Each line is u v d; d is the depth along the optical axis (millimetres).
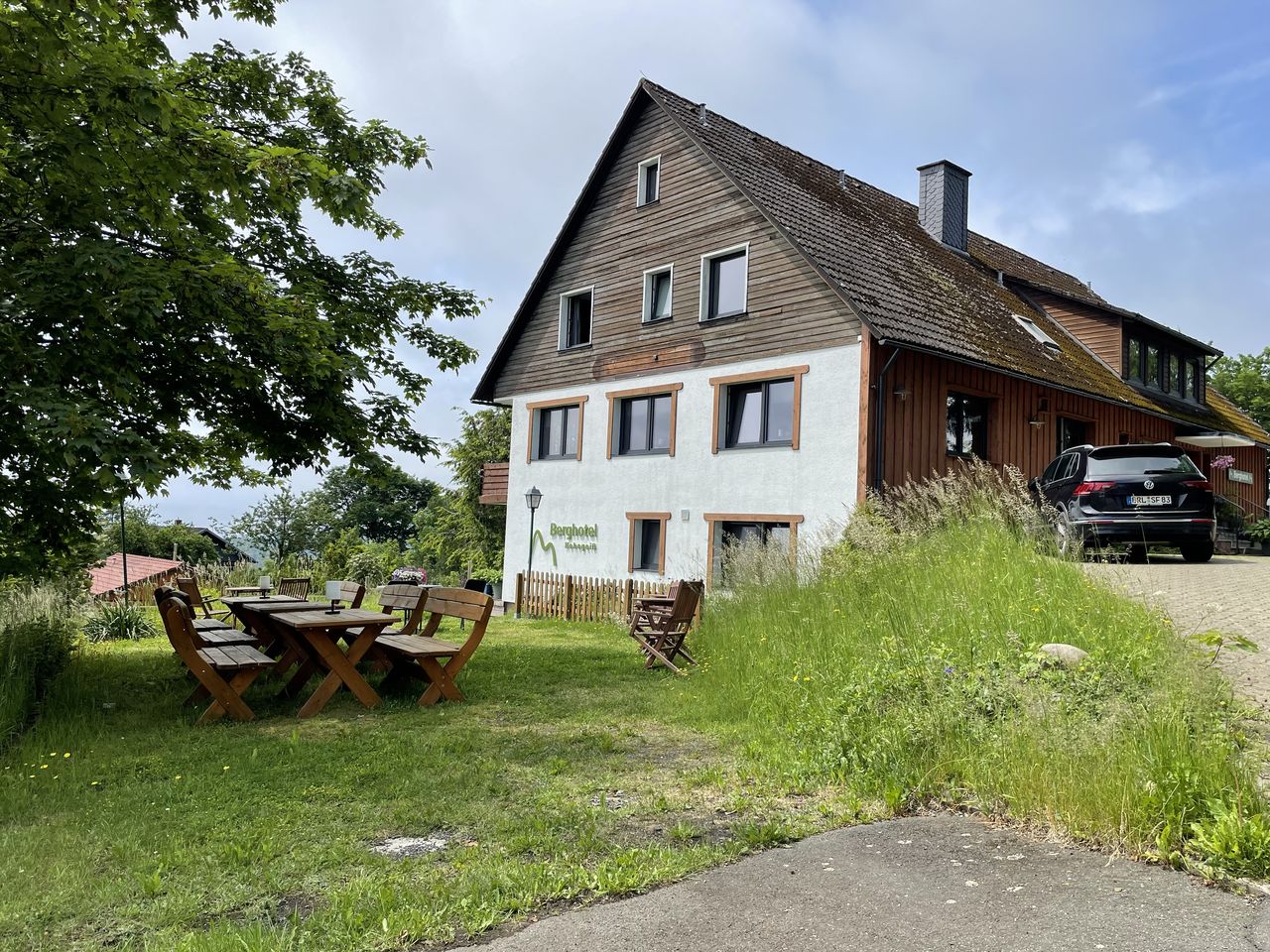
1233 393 45406
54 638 8828
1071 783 3973
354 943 3002
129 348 7875
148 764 5453
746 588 10398
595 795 4766
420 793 4805
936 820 4188
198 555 35781
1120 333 21219
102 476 6387
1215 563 12945
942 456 14984
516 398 21312
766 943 2951
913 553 9250
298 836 4137
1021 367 15852
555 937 3043
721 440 16250
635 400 18375
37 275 7184
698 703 7172
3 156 7324
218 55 11242
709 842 3984
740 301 16328
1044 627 6570
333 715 6953
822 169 21000
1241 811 3533
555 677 8789
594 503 18781
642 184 18562
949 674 5516
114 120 6984
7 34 6504
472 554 36594
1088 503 12367
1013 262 25094
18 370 7109
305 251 11547
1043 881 3389
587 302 20016
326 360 9047
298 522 49594
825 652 7246
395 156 11930
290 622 6863
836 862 3686
